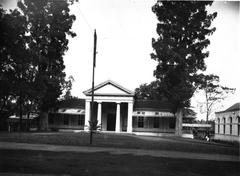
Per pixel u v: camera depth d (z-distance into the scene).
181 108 45.22
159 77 42.84
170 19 41.50
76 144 21.64
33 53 40.38
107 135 37.84
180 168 12.30
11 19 36.78
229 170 12.30
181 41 41.91
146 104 56.91
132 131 55.16
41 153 15.34
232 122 42.97
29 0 41.84
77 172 10.43
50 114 56.44
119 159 14.19
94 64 23.89
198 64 41.12
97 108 56.28
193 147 23.33
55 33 42.28
